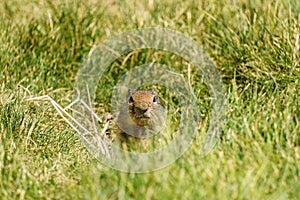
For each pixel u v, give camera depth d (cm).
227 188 848
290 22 1313
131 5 1563
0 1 1598
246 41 1353
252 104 1121
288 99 1111
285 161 930
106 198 866
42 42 1454
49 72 1414
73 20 1502
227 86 1308
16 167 970
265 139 1016
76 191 909
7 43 1419
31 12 1552
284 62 1255
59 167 1025
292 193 872
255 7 1419
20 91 1245
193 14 1491
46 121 1212
